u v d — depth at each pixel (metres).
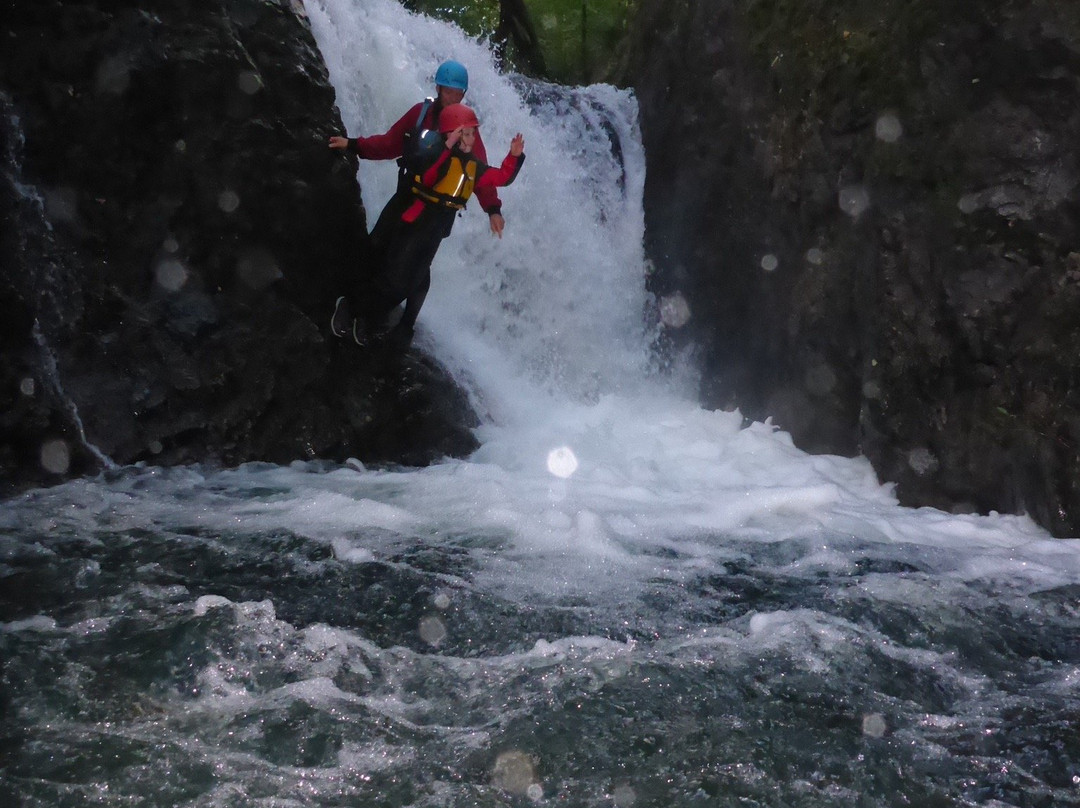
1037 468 5.34
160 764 3.09
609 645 3.96
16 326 5.25
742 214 7.39
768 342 7.16
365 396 6.41
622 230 8.70
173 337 5.75
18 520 4.84
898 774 3.18
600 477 6.16
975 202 5.55
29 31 5.34
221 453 5.86
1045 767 3.22
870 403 6.25
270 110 5.98
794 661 3.87
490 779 3.11
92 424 5.49
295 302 6.18
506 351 7.79
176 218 5.76
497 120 8.27
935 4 5.75
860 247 6.29
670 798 3.05
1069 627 4.24
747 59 7.32
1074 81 5.15
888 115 6.02
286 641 3.85
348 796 3.00
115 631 3.83
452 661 3.81
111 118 5.54
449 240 7.55
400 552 4.78
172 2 5.71
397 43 7.52
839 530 5.34
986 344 5.55
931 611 4.34
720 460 6.62
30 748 3.12
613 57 11.65
